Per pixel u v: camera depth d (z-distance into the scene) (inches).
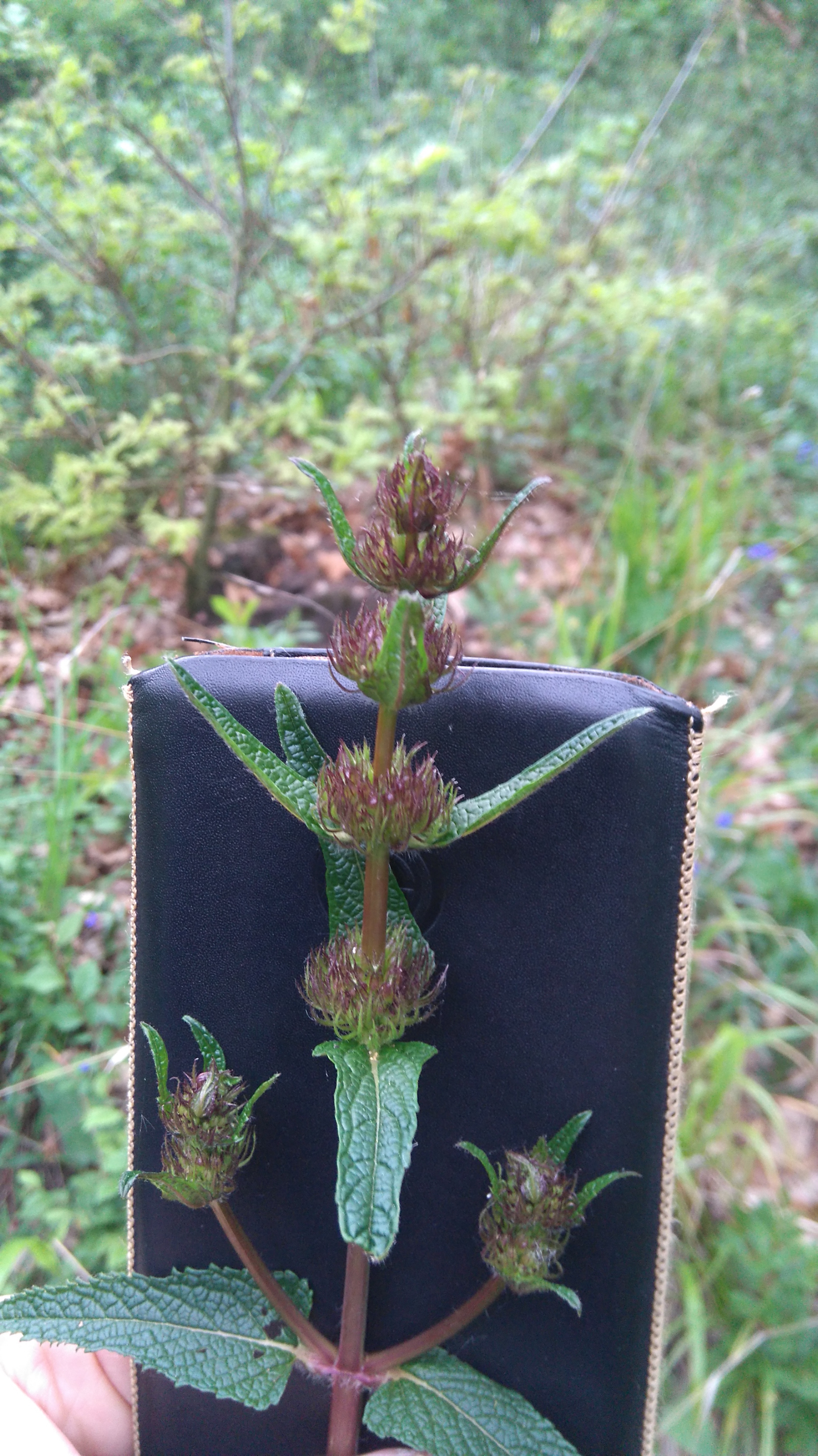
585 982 5.6
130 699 6.1
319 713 5.8
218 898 6.0
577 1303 4.9
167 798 6.0
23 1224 10.8
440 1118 5.9
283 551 20.4
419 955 5.2
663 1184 5.7
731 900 15.0
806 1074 13.8
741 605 21.2
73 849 14.1
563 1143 5.5
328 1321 6.1
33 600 18.2
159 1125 6.2
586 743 4.5
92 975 11.9
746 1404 10.0
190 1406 6.4
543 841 5.6
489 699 5.6
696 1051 12.5
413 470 4.5
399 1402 5.4
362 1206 4.1
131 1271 6.4
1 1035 12.1
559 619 16.1
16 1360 6.8
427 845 4.8
